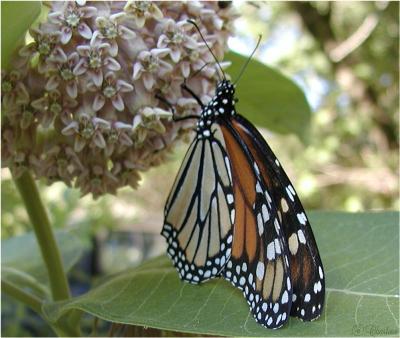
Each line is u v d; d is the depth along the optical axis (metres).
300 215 0.14
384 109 0.73
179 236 0.17
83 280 0.43
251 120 0.23
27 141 0.16
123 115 0.16
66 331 0.17
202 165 0.17
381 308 0.14
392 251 0.17
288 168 0.73
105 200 0.45
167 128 0.17
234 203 0.15
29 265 0.22
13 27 0.14
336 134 0.72
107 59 0.15
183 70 0.16
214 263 0.16
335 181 0.72
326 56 0.72
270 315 0.14
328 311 0.14
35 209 0.18
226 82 0.16
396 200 0.70
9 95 0.15
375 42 0.72
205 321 0.14
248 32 0.72
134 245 0.64
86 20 0.15
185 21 0.16
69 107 0.15
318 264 0.13
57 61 0.15
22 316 0.38
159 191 0.78
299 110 0.22
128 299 0.16
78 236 0.27
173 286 0.16
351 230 0.18
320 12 0.71
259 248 0.14
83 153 0.17
